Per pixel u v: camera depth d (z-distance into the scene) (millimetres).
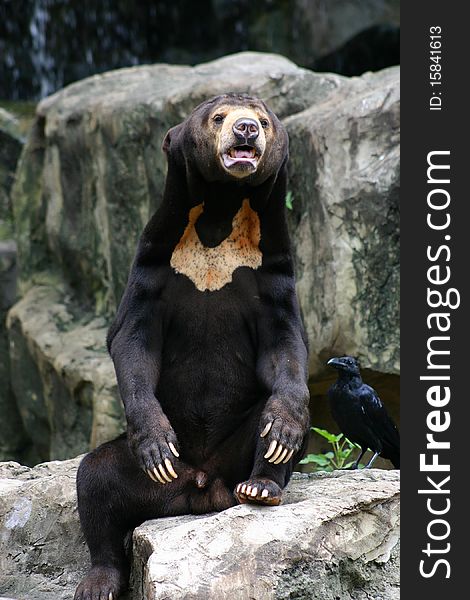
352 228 16891
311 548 9406
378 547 9867
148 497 10500
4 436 24625
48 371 21562
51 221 23062
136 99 20891
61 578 11242
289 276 10859
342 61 31047
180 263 10750
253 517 9484
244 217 10750
